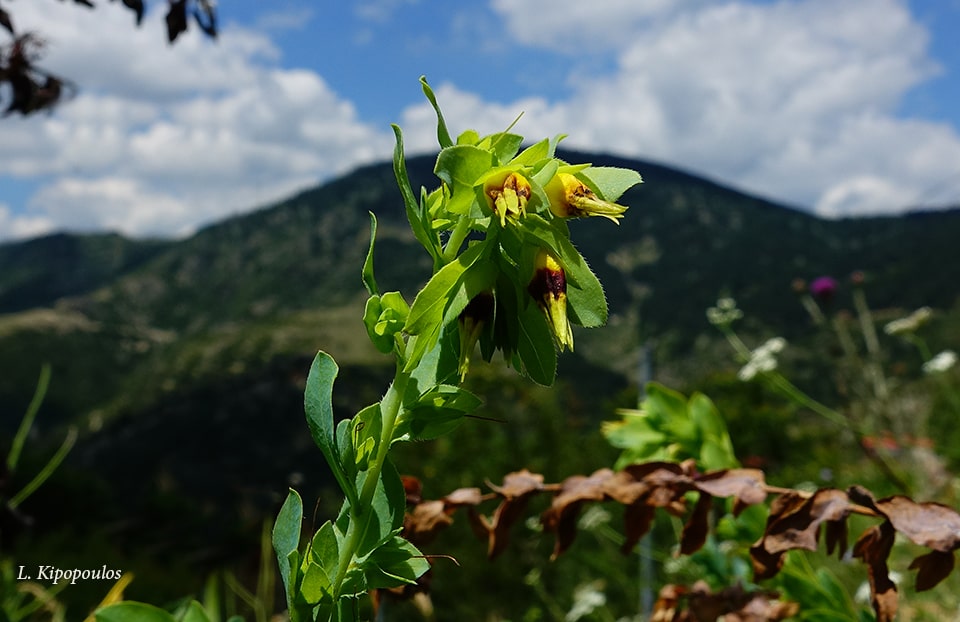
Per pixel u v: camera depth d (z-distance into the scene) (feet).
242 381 139.44
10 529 13.56
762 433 39.24
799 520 5.11
